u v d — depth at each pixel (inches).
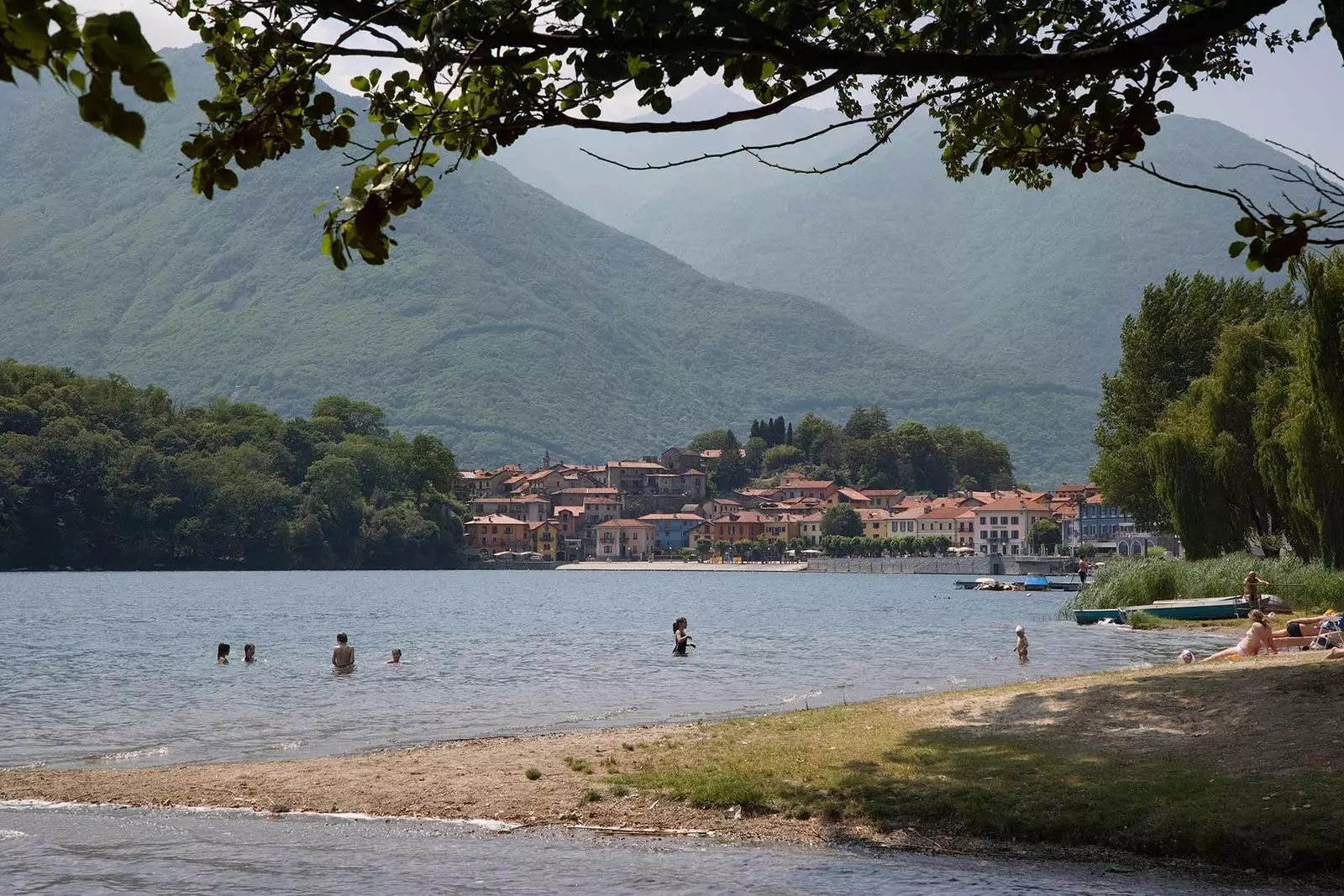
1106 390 4456.2
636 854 788.6
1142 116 542.0
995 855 761.6
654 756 1079.6
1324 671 1181.1
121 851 817.5
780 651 2849.4
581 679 2192.4
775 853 782.5
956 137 695.1
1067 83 565.0
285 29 445.7
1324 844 707.4
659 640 3329.2
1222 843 733.9
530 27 462.3
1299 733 948.0
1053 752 967.6
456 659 2667.3
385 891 709.3
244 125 435.8
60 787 1040.8
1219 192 434.9
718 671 2315.5
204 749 1365.7
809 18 514.0
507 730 1502.2
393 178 393.1
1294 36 695.7
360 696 1921.8
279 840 846.5
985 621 4111.7
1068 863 740.0
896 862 749.9
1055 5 579.5
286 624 4195.4
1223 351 3245.6
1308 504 2516.0
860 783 909.2
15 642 3262.8
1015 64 457.7
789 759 1008.9
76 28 227.3
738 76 519.2
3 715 1706.4
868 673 2197.3
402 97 511.8
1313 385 1872.5
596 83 506.3
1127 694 1192.8
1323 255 1862.7
